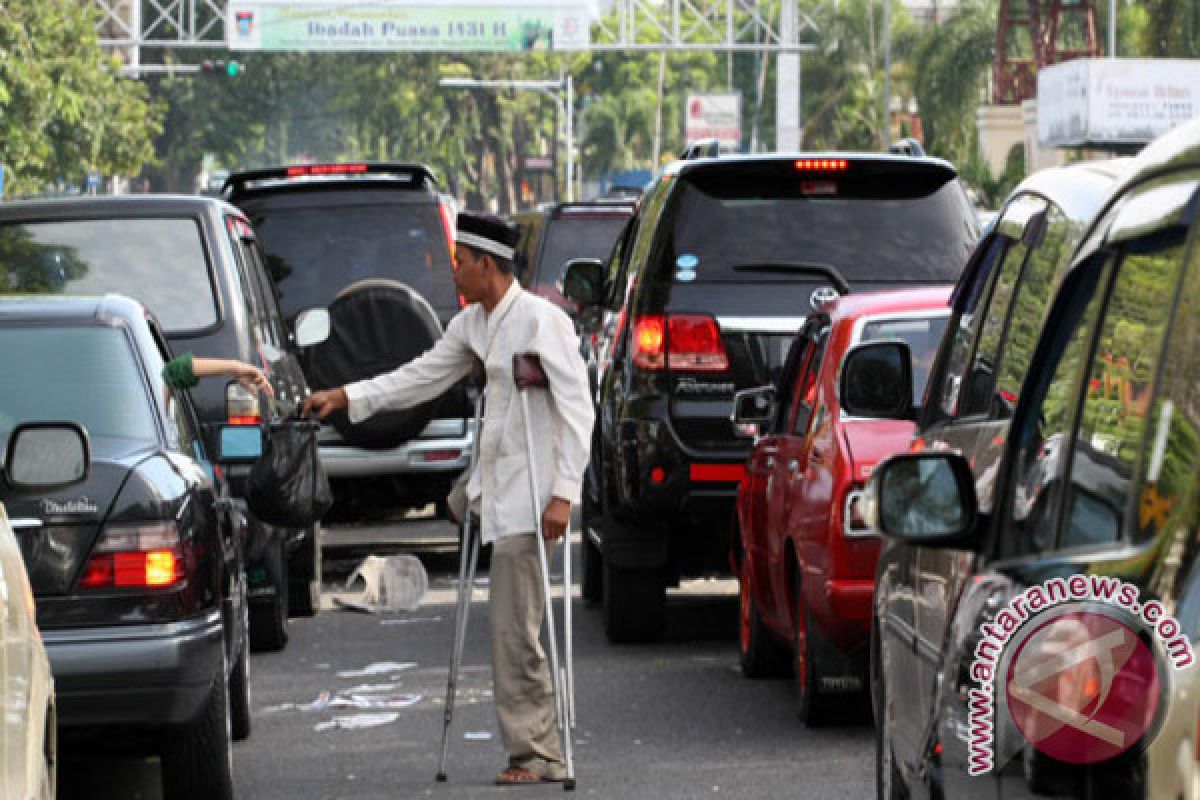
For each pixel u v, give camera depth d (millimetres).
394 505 23859
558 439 12633
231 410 17000
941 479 6004
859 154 17000
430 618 19562
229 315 17438
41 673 8227
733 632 18406
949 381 8812
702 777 12430
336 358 22750
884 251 16953
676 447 16719
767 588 15008
